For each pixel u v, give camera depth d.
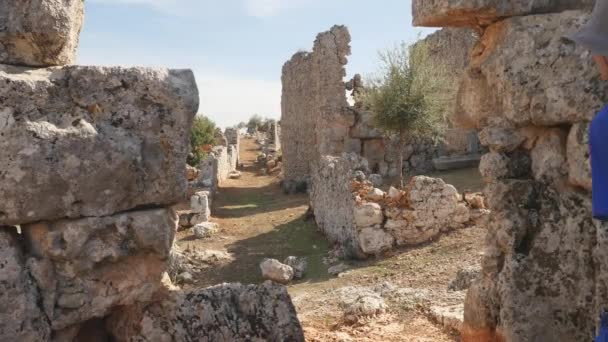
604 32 2.73
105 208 3.99
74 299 3.96
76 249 3.92
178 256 14.60
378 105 21.08
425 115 20.72
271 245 16.89
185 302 4.34
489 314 4.84
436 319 8.06
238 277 14.22
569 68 4.43
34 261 3.88
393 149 24.73
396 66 21.12
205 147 33.56
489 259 4.86
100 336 4.56
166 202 4.21
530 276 4.60
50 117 3.89
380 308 8.81
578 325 4.51
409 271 11.97
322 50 25.33
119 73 4.04
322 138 25.20
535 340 4.56
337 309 9.33
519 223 4.67
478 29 5.08
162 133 4.14
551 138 4.66
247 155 51.38
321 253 15.41
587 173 4.35
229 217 21.59
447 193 13.66
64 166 3.85
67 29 4.01
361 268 12.87
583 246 4.49
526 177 4.82
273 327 4.39
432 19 4.92
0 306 3.75
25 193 3.77
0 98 3.75
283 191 28.33
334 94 25.28
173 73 4.23
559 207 4.59
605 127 2.71
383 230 13.57
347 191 14.48
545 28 4.54
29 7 3.90
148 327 4.30
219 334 4.32
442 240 13.35
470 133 24.52
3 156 3.73
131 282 4.14
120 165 3.99
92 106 3.99
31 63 4.03
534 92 4.55
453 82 21.83
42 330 3.87
